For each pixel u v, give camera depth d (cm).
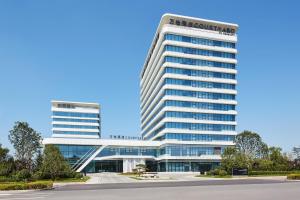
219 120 11444
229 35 11856
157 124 12169
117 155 11481
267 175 7225
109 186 4369
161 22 11469
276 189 3294
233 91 11688
